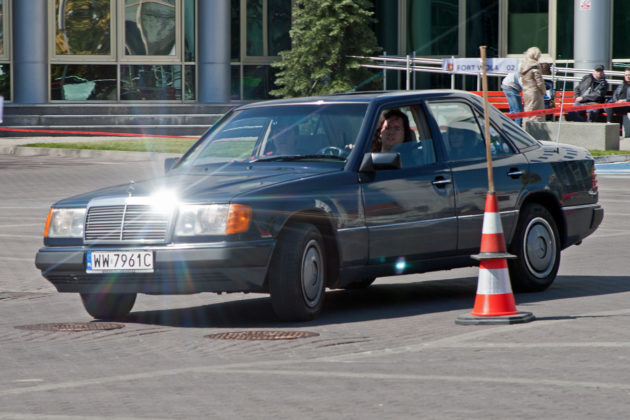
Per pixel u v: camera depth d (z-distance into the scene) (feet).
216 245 75.92
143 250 77.10
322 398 54.65
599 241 127.54
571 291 92.94
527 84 249.96
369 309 86.12
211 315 85.15
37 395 56.65
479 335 72.28
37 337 75.82
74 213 80.43
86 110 328.29
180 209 77.30
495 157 91.97
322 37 324.19
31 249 126.72
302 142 85.97
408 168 85.81
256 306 89.56
